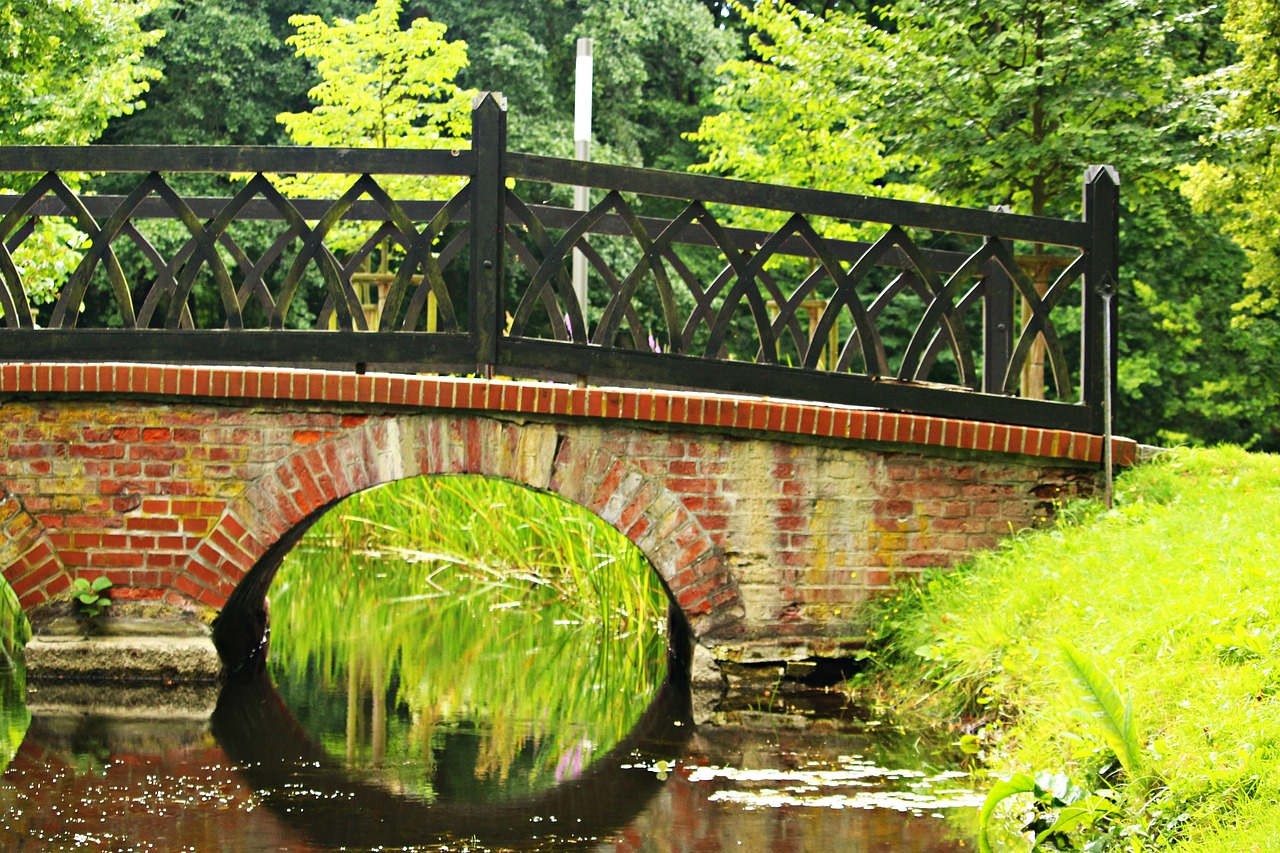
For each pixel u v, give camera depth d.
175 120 22.12
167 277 7.33
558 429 7.23
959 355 7.52
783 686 7.24
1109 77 11.30
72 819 4.93
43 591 7.30
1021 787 4.38
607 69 23.44
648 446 7.25
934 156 11.74
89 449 7.30
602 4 23.50
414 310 7.16
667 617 8.91
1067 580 6.30
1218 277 19.86
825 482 7.32
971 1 11.41
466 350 7.12
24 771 5.60
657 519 7.24
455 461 7.23
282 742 6.21
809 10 23.66
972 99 11.65
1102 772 4.44
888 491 7.35
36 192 7.24
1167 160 11.02
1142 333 20.45
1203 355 20.59
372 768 5.75
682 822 4.89
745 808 5.07
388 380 7.15
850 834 4.72
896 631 7.15
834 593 7.32
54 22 13.49
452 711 6.96
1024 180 12.03
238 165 7.16
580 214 8.88
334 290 7.19
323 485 7.25
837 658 7.29
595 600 10.11
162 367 7.19
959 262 9.11
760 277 7.34
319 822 4.93
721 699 7.09
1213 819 3.80
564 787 5.42
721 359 7.27
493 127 7.09
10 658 7.89
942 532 7.38
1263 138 10.67
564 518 10.38
